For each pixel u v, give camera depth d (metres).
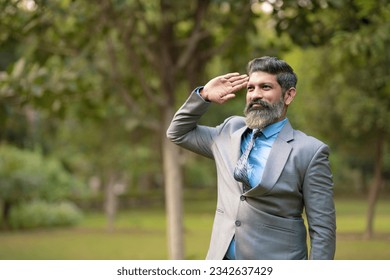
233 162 4.25
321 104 18.67
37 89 9.12
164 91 11.17
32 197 22.97
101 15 10.38
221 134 4.46
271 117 4.11
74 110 11.80
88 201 33.59
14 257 14.45
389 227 20.81
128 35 10.64
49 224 23.86
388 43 9.41
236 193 4.18
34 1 8.91
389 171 46.75
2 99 9.47
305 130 20.77
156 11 11.98
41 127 27.17
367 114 16.80
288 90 4.19
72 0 9.27
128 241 18.33
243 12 10.55
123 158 22.42
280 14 9.67
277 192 4.06
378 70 15.58
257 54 11.04
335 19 9.98
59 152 29.19
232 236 4.13
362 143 18.61
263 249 4.05
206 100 4.39
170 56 11.33
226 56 11.91
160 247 16.70
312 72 18.31
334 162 36.78
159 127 11.43
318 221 4.05
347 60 10.09
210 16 11.86
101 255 14.89
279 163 4.09
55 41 10.93
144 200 37.47
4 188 21.62
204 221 26.11
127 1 10.21
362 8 9.20
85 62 11.02
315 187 4.08
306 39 9.93
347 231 19.39
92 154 23.11
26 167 22.88
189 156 36.53
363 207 32.53
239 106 25.47
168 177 10.95
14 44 10.19
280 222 4.07
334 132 18.80
